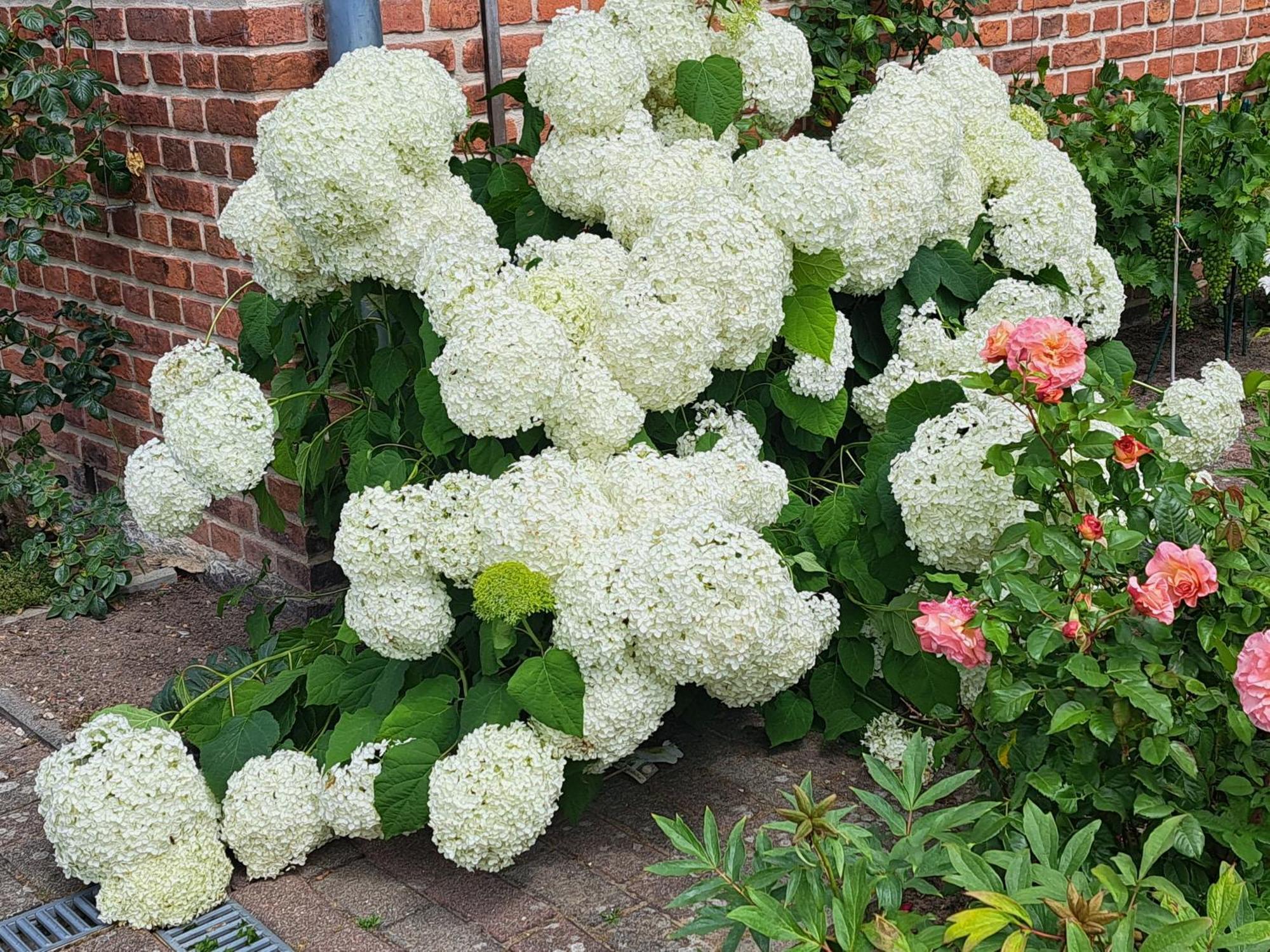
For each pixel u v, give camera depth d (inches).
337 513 146.9
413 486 114.9
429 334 117.0
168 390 131.5
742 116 145.9
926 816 84.9
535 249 123.5
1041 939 75.2
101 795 106.9
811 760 129.4
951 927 69.1
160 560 181.0
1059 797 91.8
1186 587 86.9
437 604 113.7
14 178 193.0
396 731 113.0
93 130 163.2
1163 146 222.1
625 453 116.3
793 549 128.1
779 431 141.9
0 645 160.1
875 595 125.0
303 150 113.0
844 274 123.1
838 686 129.7
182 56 151.3
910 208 132.6
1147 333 256.5
